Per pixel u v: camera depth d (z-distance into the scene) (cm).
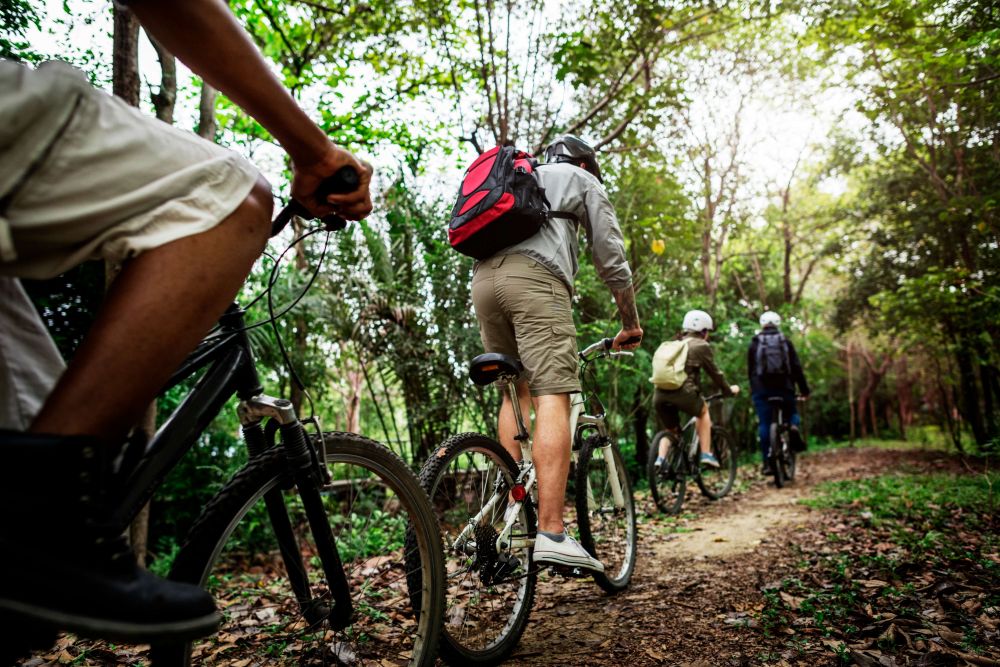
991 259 961
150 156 89
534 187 249
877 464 1008
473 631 234
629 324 295
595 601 298
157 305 87
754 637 240
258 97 96
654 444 584
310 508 158
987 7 587
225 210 94
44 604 75
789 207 2066
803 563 338
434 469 222
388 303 591
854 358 2398
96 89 88
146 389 88
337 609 164
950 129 1000
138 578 85
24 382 93
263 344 572
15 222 80
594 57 643
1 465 75
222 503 138
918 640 224
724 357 1074
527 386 280
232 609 298
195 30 90
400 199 642
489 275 254
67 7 354
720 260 1384
